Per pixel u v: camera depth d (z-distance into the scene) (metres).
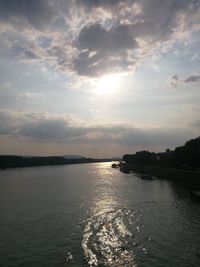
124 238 43.88
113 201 74.94
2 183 123.81
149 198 80.12
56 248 40.25
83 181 130.75
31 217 58.19
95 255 37.50
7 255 38.25
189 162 152.00
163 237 44.38
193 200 76.94
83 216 57.88
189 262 35.19
